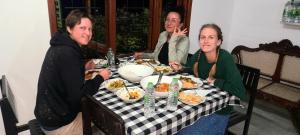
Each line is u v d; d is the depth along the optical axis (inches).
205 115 53.4
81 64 52.5
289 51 110.9
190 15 117.8
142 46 116.3
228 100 58.5
